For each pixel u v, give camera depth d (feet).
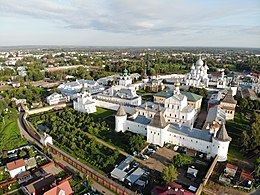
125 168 257.34
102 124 375.04
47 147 307.37
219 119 356.79
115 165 266.36
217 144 272.51
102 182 240.32
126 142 319.47
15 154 295.07
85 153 296.71
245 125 382.22
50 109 490.90
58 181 241.35
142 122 344.28
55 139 341.82
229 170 248.73
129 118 367.25
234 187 227.81
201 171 252.01
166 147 309.01
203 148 291.38
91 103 459.32
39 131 370.94
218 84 612.29
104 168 263.90
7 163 256.93
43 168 266.57
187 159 274.98
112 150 300.81
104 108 493.77
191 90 552.41
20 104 510.58
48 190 210.59
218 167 262.67
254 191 224.12
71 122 398.21
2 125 399.65
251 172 251.80
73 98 552.82
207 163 267.80
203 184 228.43
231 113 406.00
